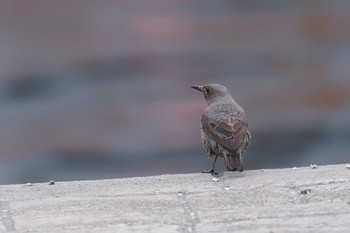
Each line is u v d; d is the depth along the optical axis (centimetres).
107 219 958
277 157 2581
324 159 2577
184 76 3266
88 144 2623
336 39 3662
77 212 977
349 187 1030
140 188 1055
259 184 1057
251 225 936
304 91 3044
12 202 1012
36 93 3075
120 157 2533
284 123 2759
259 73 3262
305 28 3759
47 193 1043
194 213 972
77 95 3077
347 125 2742
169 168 2469
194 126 2708
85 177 2519
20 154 2595
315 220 944
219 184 1066
